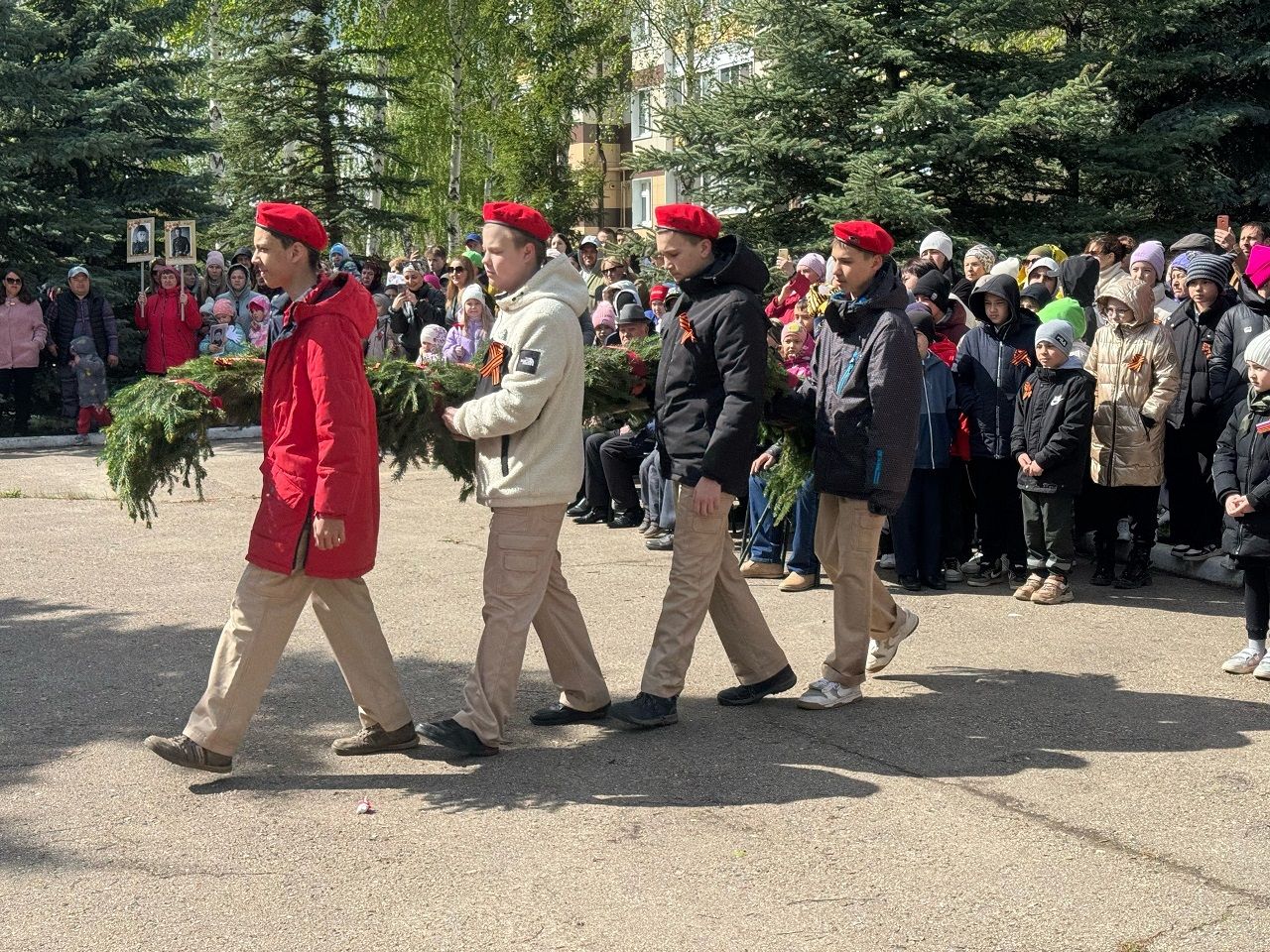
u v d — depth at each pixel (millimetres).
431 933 3580
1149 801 4488
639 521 9734
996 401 7699
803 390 5805
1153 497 7672
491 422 4781
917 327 7426
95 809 4438
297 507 4531
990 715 5402
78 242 18250
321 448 4453
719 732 5211
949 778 4703
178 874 3947
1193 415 7883
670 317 5262
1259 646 5996
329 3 25953
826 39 14906
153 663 6102
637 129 37594
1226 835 4207
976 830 4250
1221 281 8078
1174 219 17203
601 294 12641
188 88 27203
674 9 29766
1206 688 5766
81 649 6348
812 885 3863
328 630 4875
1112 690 5734
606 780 4691
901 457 5219
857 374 5309
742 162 15023
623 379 5777
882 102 14305
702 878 3912
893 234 14602
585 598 7375
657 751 4996
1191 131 16156
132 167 19250
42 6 19297
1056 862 4016
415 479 11703
